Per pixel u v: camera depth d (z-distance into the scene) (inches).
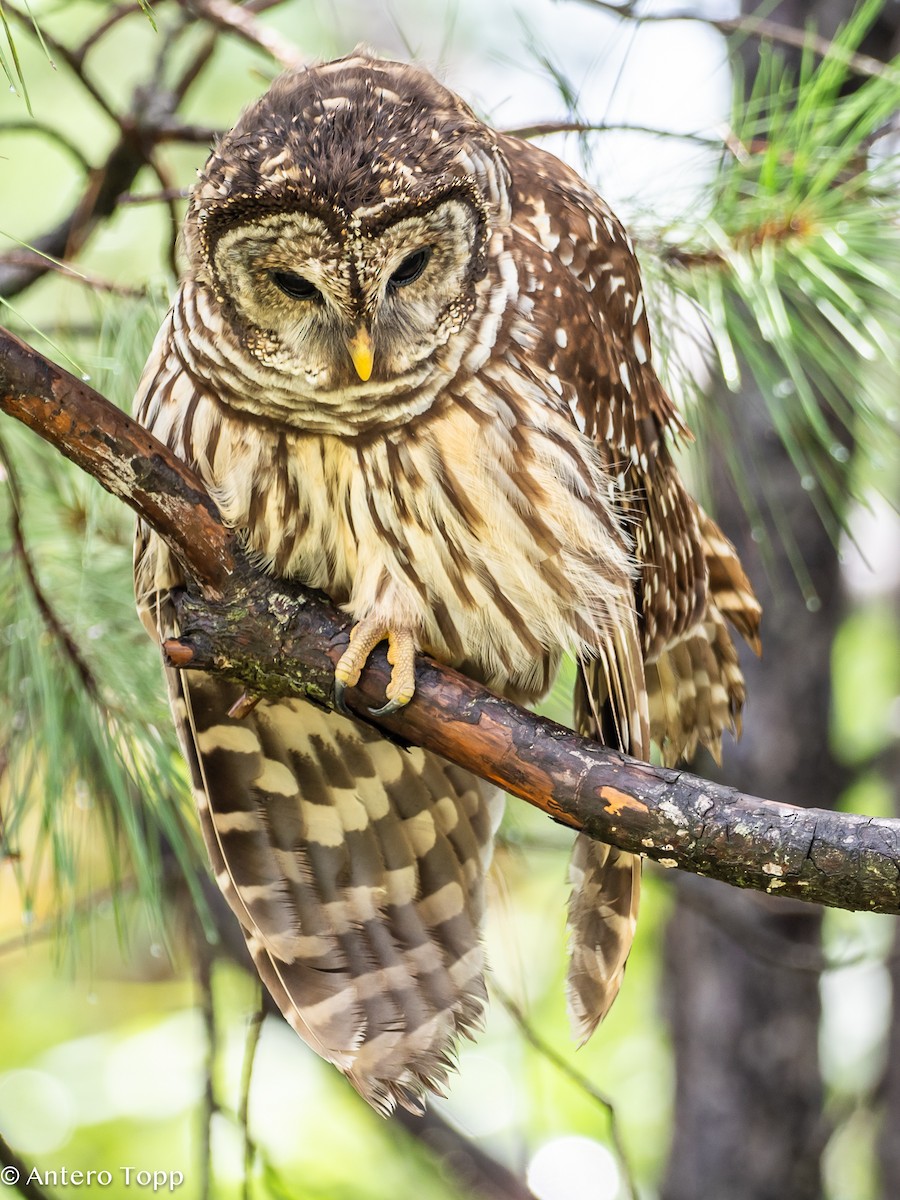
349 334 293.7
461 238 303.1
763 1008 520.7
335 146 290.2
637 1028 664.4
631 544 335.6
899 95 335.0
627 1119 638.5
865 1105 549.0
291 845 334.0
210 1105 380.5
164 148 442.6
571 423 318.0
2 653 351.6
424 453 308.8
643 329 349.1
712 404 377.4
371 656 295.1
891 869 250.2
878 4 340.2
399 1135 513.3
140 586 319.9
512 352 311.7
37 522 363.6
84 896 406.3
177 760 389.1
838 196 346.9
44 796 343.9
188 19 401.7
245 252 294.0
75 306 474.3
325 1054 326.6
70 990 623.5
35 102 589.0
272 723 329.7
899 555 636.1
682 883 492.4
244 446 308.5
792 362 331.6
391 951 336.5
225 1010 582.9
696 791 263.6
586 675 330.0
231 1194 518.6
